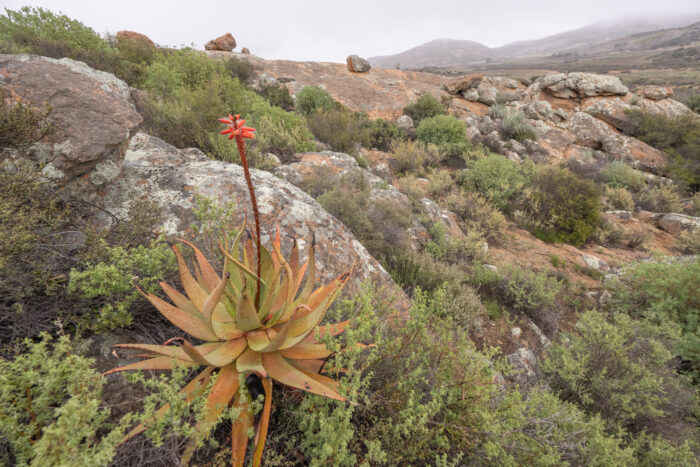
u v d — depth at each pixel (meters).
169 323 2.45
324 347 2.25
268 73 22.58
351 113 19.50
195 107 8.37
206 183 4.02
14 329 1.88
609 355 4.21
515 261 8.74
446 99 24.86
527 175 13.87
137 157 4.32
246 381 2.08
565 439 2.65
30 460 1.30
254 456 1.66
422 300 2.78
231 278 2.34
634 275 6.73
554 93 25.33
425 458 2.15
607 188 15.54
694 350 4.64
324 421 1.75
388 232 7.07
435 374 2.54
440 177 13.11
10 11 12.28
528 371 4.33
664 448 3.21
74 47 12.18
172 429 1.45
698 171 18.50
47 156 2.76
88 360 1.44
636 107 23.53
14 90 2.97
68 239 2.58
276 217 3.93
